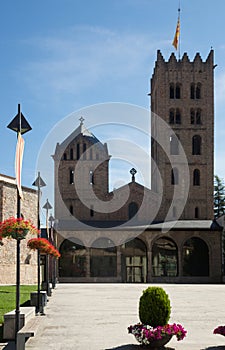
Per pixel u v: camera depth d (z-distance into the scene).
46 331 20.53
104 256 76.00
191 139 85.81
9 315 17.89
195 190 84.56
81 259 75.56
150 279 75.25
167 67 87.19
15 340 16.12
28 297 33.94
